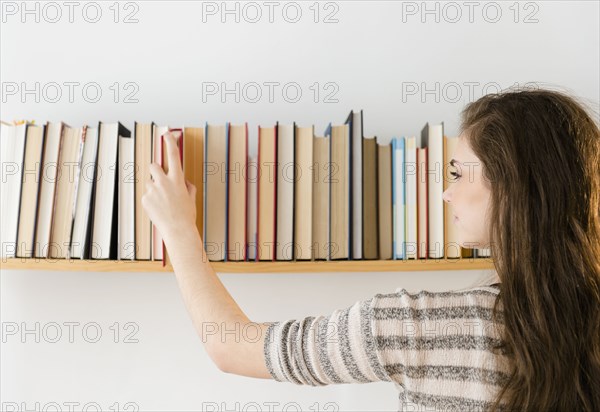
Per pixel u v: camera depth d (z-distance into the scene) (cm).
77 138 102
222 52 121
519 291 65
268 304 119
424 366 65
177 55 120
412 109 122
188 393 118
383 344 66
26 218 100
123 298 117
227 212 100
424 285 121
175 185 90
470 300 67
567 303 64
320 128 121
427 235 103
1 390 116
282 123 120
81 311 117
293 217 101
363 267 100
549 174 65
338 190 103
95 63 119
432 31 123
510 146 67
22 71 118
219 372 118
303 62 121
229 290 118
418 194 103
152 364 117
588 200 66
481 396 64
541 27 124
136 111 119
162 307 118
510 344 64
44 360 116
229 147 101
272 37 121
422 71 122
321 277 119
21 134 102
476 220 73
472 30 123
